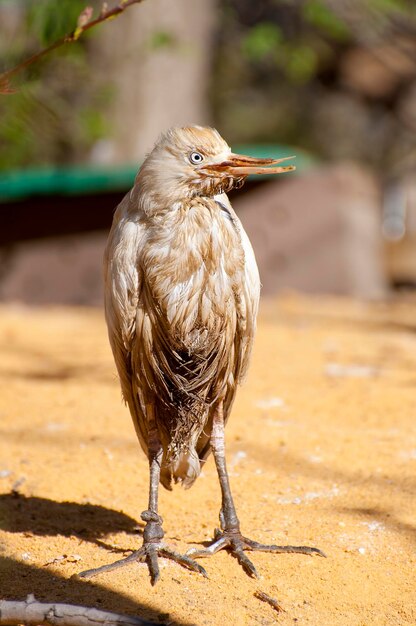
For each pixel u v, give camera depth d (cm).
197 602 623
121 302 664
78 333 1625
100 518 786
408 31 3089
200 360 675
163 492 841
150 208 654
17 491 842
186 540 730
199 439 739
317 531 741
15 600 582
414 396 1148
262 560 686
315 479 862
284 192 2077
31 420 1065
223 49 3819
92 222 2034
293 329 1650
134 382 690
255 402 1134
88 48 2295
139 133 2411
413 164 4644
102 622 537
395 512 776
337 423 1043
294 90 4538
